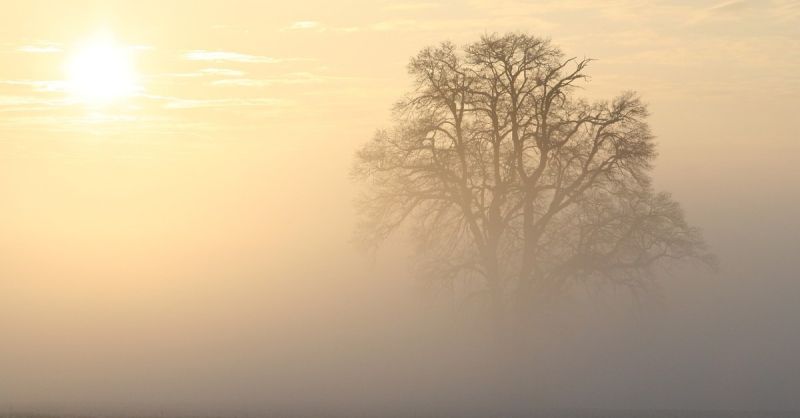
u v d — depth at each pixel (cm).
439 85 12025
